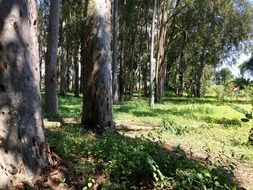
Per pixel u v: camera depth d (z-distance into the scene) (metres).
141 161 6.73
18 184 5.51
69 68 49.56
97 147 7.64
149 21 40.97
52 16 16.89
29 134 5.74
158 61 37.06
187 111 24.39
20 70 5.63
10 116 5.54
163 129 14.25
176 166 6.93
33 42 5.87
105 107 11.62
